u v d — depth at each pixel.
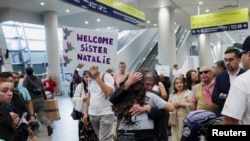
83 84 4.24
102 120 3.51
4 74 2.29
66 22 15.99
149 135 2.12
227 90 2.71
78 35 2.77
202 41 18.81
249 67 1.68
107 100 3.51
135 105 2.11
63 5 12.75
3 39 13.37
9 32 14.45
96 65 2.79
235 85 1.58
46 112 7.21
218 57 28.59
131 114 2.10
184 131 2.04
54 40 14.05
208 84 3.23
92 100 3.58
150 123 2.14
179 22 15.85
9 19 12.90
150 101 2.19
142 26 9.85
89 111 3.68
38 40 16.20
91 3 6.68
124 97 2.14
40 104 5.88
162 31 11.66
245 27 10.23
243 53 1.70
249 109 1.55
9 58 13.40
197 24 11.09
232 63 2.67
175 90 4.02
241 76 1.60
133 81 2.11
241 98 1.54
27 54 15.48
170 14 11.76
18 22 13.62
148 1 10.78
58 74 14.36
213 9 12.66
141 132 2.11
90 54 2.78
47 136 5.84
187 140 2.00
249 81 1.54
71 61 2.76
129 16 8.74
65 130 6.43
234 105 1.56
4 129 2.02
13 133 2.09
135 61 17.06
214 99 2.80
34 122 2.80
